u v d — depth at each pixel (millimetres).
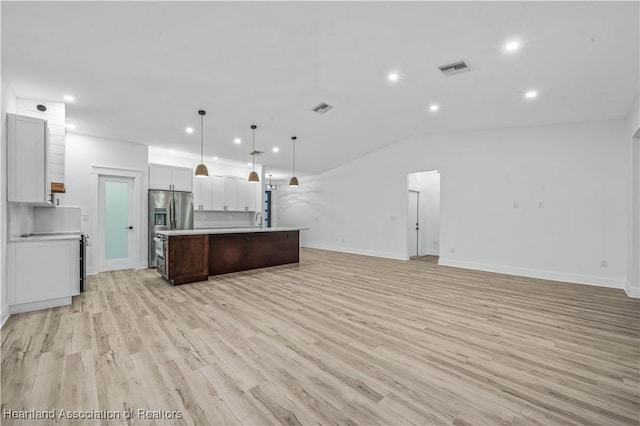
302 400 1700
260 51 3141
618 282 4414
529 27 2588
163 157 7027
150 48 2916
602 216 4570
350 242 8422
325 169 9055
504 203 5477
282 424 1508
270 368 2041
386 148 7422
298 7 2457
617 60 2939
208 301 3576
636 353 2301
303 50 3158
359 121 5512
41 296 3252
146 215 5938
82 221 5191
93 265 5254
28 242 3186
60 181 3984
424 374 1985
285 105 4660
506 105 4348
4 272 2969
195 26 2646
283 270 5641
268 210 11758
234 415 1567
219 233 5102
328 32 2828
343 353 2271
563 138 4898
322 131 5996
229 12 2494
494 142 5605
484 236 5711
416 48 3088
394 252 7301
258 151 7000
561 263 4887
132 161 5797
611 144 4520
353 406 1651
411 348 2363
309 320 2957
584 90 3645
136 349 2303
